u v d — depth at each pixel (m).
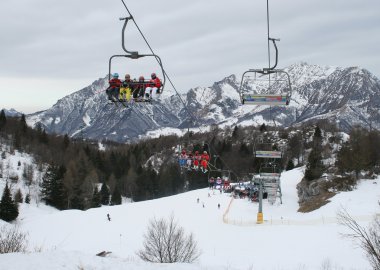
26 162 154.50
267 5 17.22
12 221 89.00
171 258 30.11
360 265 29.84
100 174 153.12
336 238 40.31
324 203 67.12
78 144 192.12
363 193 66.06
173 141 186.50
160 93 15.11
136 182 141.12
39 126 196.75
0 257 17.84
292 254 37.03
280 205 79.81
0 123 176.75
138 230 59.94
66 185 121.38
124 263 17.86
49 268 16.11
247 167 143.75
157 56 14.53
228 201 86.50
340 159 78.81
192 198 91.19
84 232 61.94
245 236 50.00
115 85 15.30
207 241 48.34
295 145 150.50
